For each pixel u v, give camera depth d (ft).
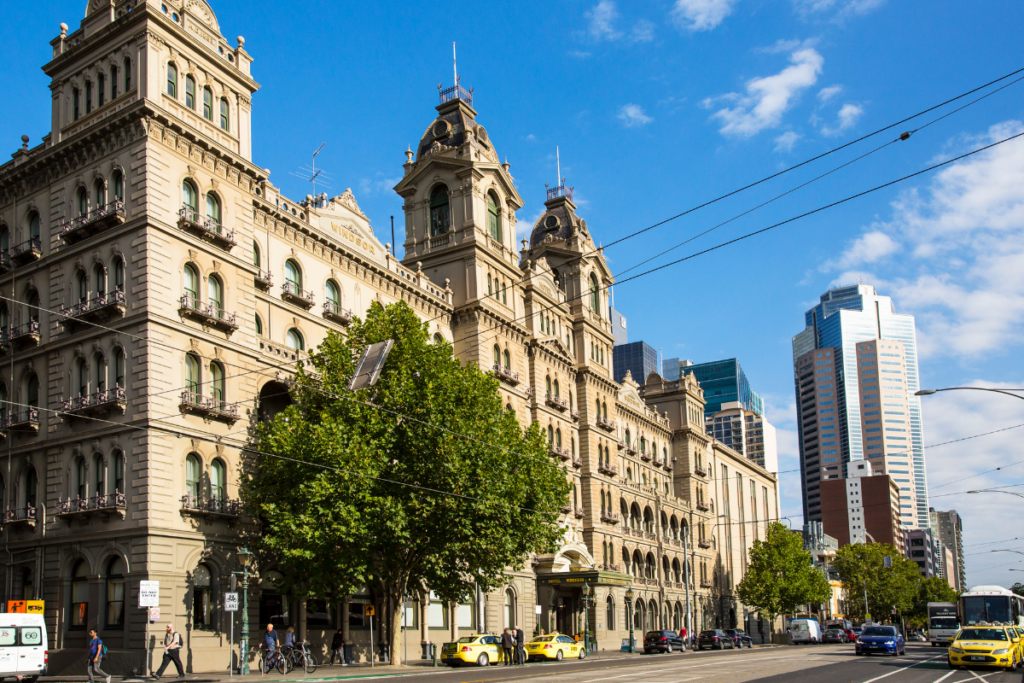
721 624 374.63
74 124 154.30
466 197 230.07
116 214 142.72
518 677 118.52
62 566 141.69
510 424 161.27
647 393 370.73
